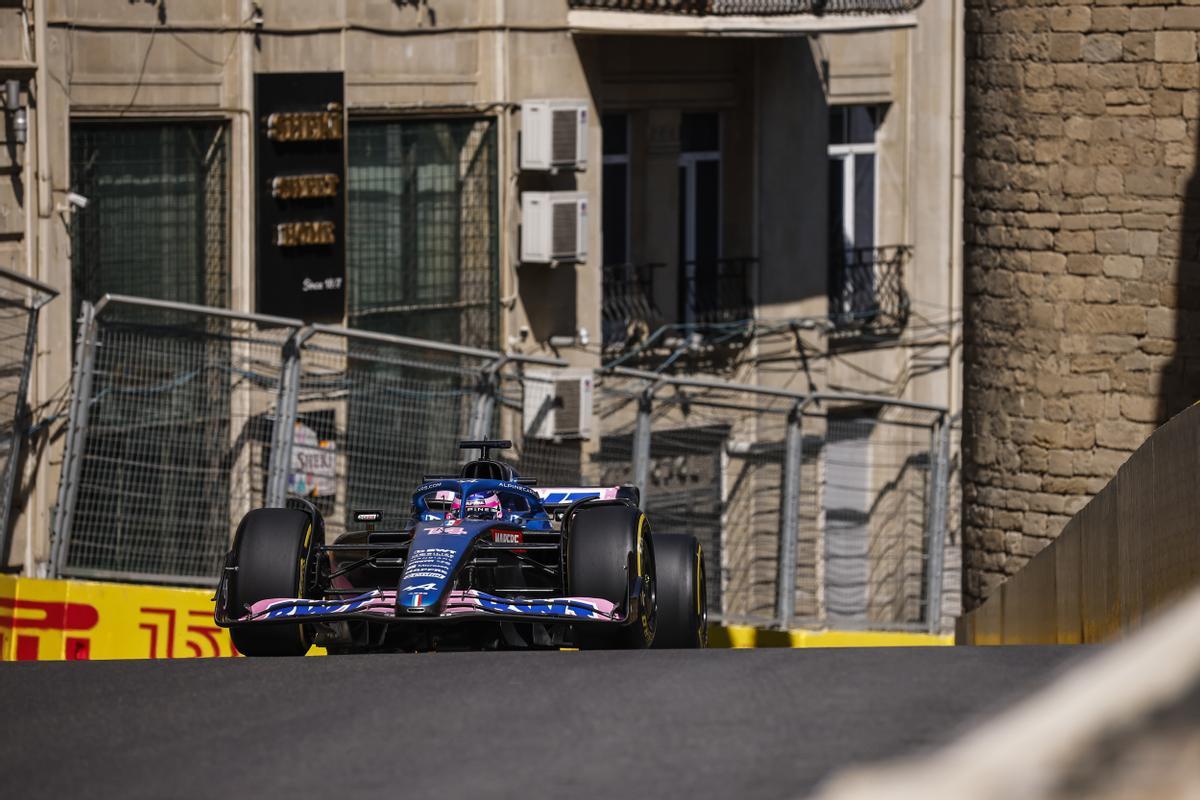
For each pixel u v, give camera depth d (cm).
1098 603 3906
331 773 1906
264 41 8288
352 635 3909
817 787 1691
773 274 11269
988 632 6209
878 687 2328
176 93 7931
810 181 11438
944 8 12175
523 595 3769
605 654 2956
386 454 7544
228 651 6147
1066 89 6831
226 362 7238
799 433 8831
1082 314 6875
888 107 12088
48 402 7188
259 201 8281
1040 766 883
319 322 8538
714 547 10419
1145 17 6662
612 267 10594
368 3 8794
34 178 7250
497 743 2031
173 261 8000
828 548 11400
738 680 2472
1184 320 6688
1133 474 3472
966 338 7325
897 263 12112
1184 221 6662
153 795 1845
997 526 7212
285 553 3603
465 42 9338
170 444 7075
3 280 6950
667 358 10669
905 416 11962
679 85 10775
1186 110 6631
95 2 7569
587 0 9656
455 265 9381
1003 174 7038
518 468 9125
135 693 2580
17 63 7150
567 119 9494
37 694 2589
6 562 6962
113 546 6900
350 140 8844
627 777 1794
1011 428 7112
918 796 876
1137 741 883
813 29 10281
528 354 9675
